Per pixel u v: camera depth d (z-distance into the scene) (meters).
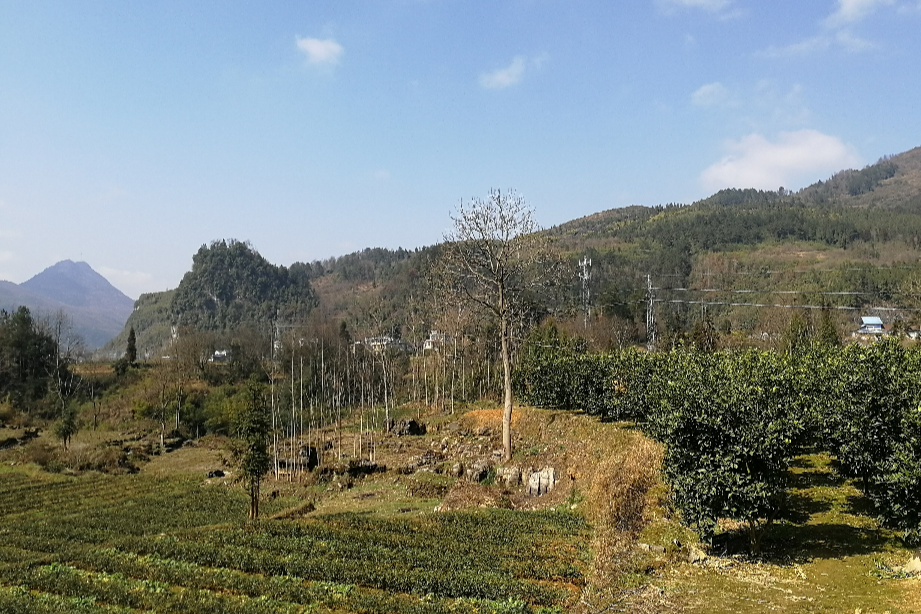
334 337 115.25
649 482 29.11
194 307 199.75
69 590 24.14
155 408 95.62
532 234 45.12
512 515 31.94
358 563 24.42
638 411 40.38
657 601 18.92
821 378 29.28
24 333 108.88
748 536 23.84
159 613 20.91
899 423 21.86
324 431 75.50
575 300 89.94
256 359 118.88
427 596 21.19
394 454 57.03
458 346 85.12
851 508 25.38
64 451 73.31
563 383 53.12
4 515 48.38
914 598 16.91
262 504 46.59
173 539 29.50
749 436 21.31
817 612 17.00
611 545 24.12
